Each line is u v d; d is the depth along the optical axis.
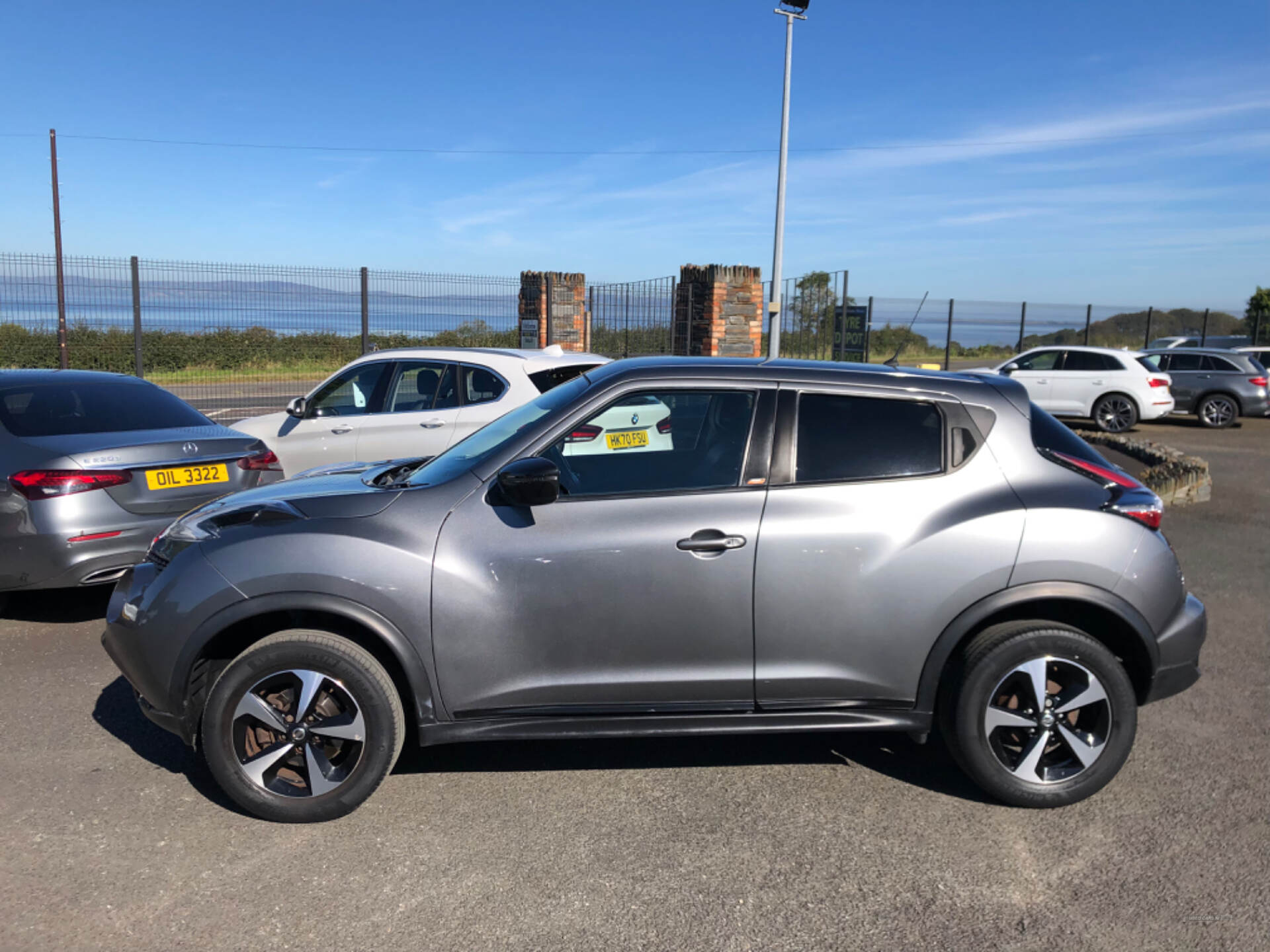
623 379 3.48
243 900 2.83
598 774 3.71
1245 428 18.42
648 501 3.34
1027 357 18.05
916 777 3.70
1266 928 2.71
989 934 2.69
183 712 3.31
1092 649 3.28
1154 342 28.27
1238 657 5.07
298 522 3.30
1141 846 3.16
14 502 4.97
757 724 3.37
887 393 3.45
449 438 7.48
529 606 3.27
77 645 5.20
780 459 3.38
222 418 14.73
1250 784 3.61
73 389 5.77
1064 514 3.29
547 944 2.63
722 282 15.58
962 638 3.36
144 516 5.24
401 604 3.22
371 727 3.25
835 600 3.30
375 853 3.11
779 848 3.15
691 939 2.66
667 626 3.30
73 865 3.01
